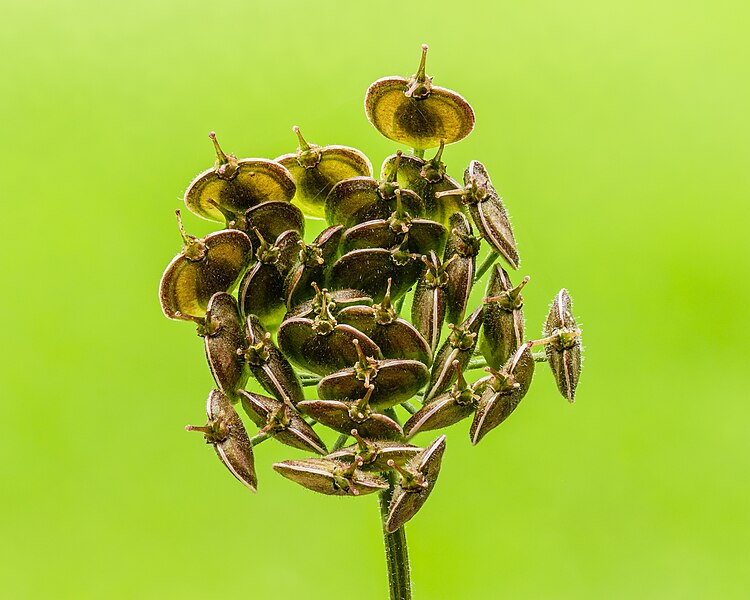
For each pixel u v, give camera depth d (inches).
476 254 8.5
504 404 8.3
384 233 8.5
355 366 8.3
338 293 8.5
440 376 8.4
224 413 8.4
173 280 8.5
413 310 8.5
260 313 8.6
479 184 8.5
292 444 8.4
